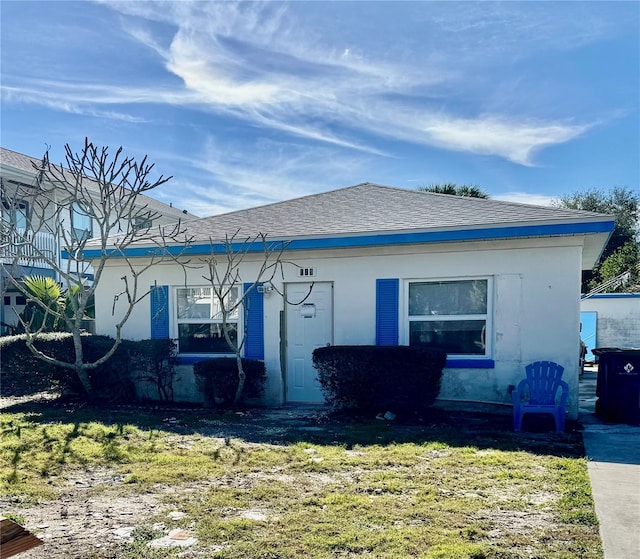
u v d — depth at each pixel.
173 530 3.70
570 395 7.89
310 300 9.27
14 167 15.14
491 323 8.33
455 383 8.39
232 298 9.71
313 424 7.36
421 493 4.40
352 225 9.12
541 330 8.06
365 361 7.70
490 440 6.34
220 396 8.93
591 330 17.39
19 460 5.42
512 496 4.34
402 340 8.75
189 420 7.61
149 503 4.25
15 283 9.64
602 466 5.23
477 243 8.34
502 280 8.24
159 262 9.33
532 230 7.84
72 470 5.16
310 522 3.78
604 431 6.94
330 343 9.16
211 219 11.29
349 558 3.22
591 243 8.71
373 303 8.88
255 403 9.29
